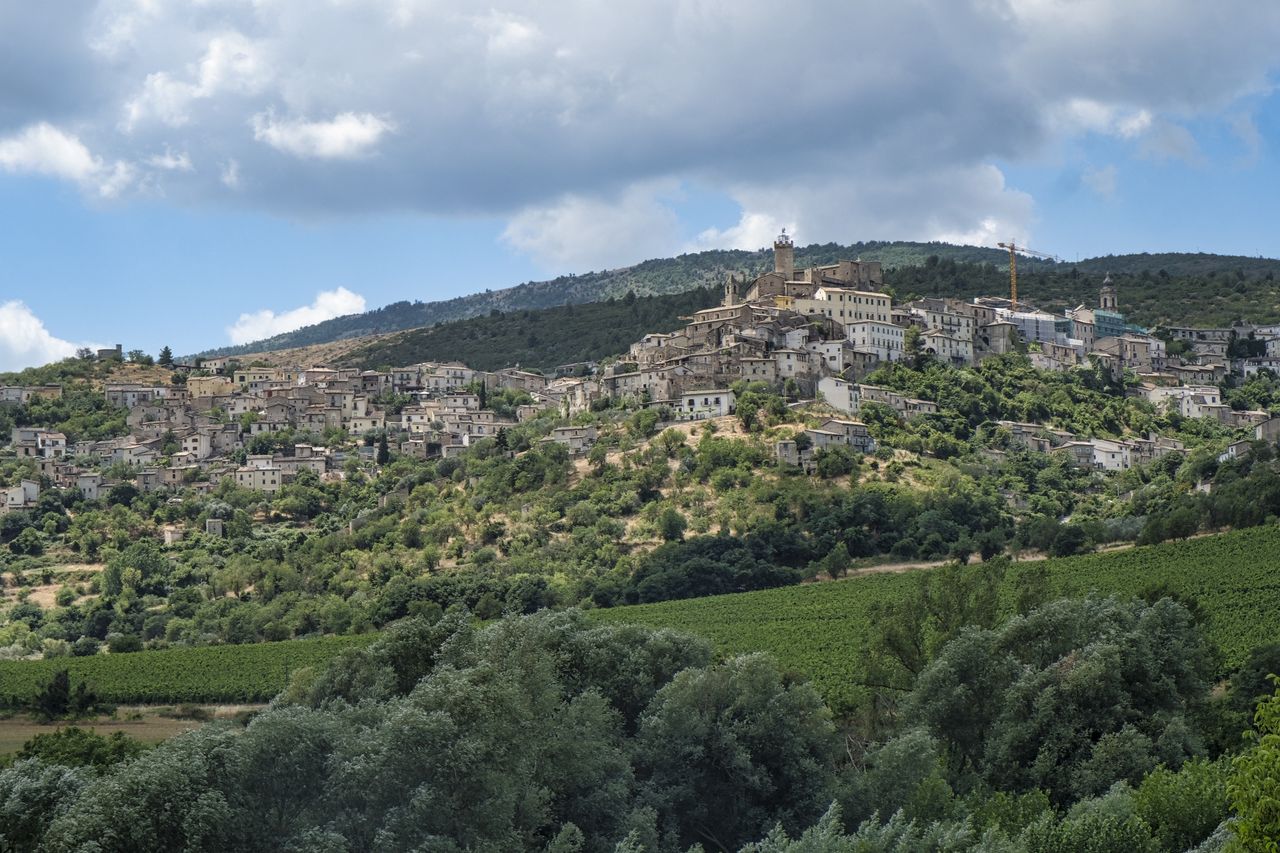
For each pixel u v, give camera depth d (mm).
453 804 104500
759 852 104000
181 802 98375
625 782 119188
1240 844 84688
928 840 101062
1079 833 101438
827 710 132125
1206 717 133375
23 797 104562
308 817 104000
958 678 136000
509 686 113625
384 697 133750
